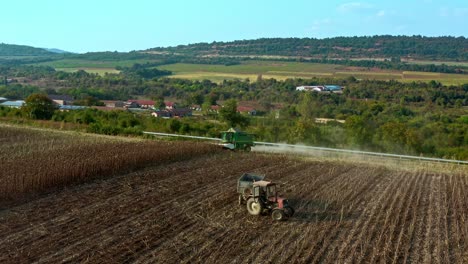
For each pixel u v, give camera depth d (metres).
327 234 20.36
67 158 31.31
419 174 37.19
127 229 19.94
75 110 71.81
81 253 17.25
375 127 61.19
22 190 24.53
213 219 21.94
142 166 33.22
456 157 53.66
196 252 17.73
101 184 27.52
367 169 37.81
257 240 19.31
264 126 65.12
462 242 20.06
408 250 18.80
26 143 41.59
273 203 22.62
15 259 16.61
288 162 38.94
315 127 60.66
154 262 16.72
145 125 64.88
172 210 23.02
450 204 26.92
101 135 52.59
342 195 27.64
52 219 20.92
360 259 17.52
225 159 38.59
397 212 24.42
